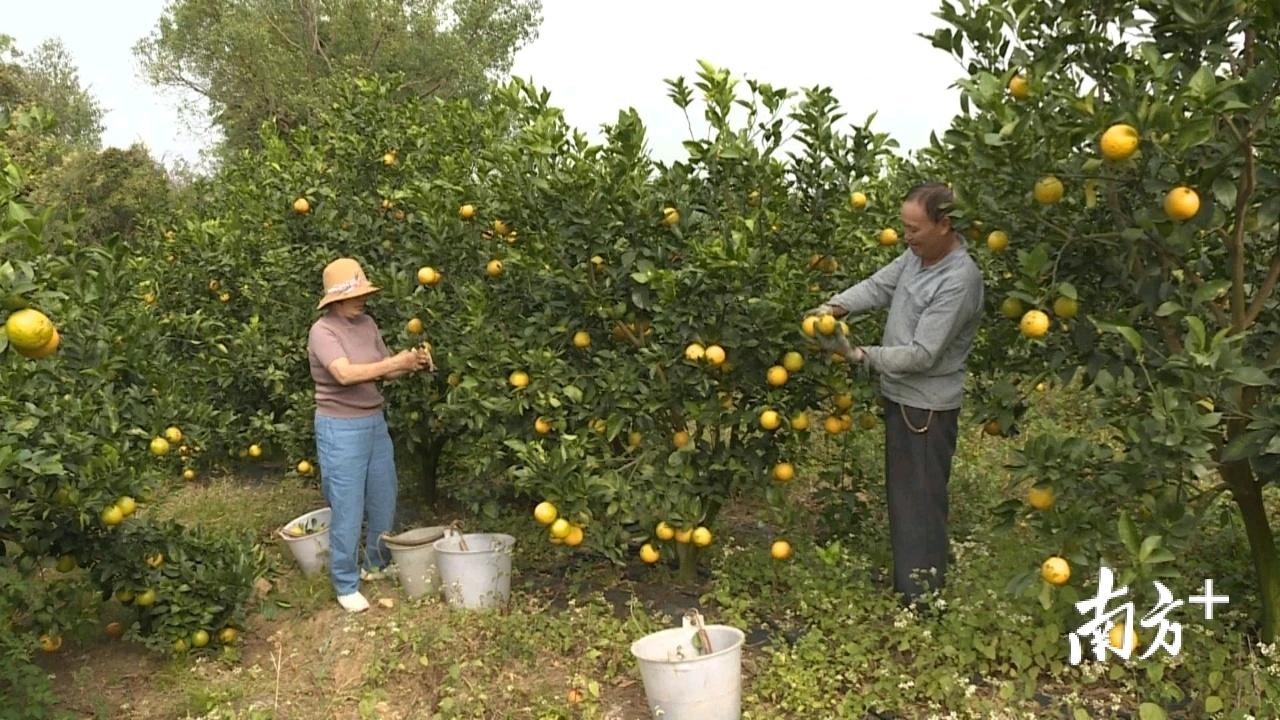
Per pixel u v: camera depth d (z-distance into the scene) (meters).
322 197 6.54
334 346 4.51
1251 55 3.03
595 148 4.37
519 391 4.50
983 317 4.14
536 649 4.00
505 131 5.29
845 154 4.52
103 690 3.97
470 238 5.51
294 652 4.27
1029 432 6.43
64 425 3.65
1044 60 3.16
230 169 9.08
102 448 3.72
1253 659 3.32
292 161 7.08
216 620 4.21
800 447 5.23
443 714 3.54
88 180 17.06
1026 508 3.34
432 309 5.39
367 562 5.09
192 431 4.64
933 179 5.12
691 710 3.23
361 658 4.08
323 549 5.16
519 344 4.60
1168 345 3.32
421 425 5.94
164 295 7.61
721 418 4.25
